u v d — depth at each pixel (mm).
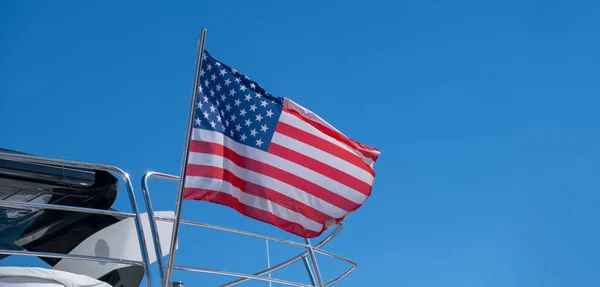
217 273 5262
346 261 6910
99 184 6305
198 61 5059
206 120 5855
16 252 4688
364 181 6242
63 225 6711
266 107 6145
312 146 6219
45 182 6078
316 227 6055
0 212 6223
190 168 5707
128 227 7043
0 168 5809
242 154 5969
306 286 5879
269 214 5922
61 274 4875
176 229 4871
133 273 7254
